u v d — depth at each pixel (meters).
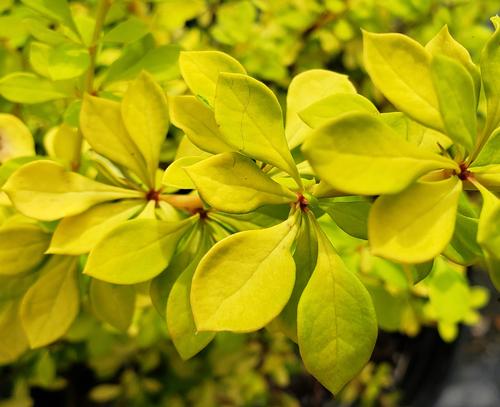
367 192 0.11
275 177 0.14
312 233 0.13
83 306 0.24
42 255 0.17
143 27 0.16
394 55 0.12
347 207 0.14
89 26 0.18
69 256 0.16
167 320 0.14
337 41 0.29
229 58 0.14
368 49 0.12
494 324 0.49
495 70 0.13
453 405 0.49
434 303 0.20
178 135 0.26
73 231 0.15
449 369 0.50
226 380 0.42
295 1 0.27
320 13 0.28
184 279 0.14
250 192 0.13
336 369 0.13
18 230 0.16
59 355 0.34
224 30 0.26
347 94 0.13
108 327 0.25
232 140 0.13
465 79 0.12
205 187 0.13
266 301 0.12
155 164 0.15
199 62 0.14
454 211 0.12
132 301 0.17
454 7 0.29
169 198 0.15
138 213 0.16
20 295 0.17
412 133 0.14
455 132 0.12
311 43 0.31
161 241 0.15
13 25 0.19
